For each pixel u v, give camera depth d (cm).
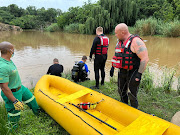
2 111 330
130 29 2662
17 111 295
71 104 332
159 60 892
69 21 4478
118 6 3119
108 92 474
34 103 342
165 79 490
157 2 3644
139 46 269
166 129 226
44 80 440
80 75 560
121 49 294
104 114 317
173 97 428
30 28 6312
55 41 1934
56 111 314
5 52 263
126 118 281
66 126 288
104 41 453
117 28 286
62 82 433
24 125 313
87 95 361
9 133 274
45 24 6688
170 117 342
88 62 865
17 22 5816
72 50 1267
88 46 1488
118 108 300
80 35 2945
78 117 278
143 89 470
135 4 3158
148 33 2364
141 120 247
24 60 931
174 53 1080
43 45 1574
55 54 1105
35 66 807
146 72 494
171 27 2058
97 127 250
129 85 310
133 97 316
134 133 222
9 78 269
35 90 402
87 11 4100
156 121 241
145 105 395
